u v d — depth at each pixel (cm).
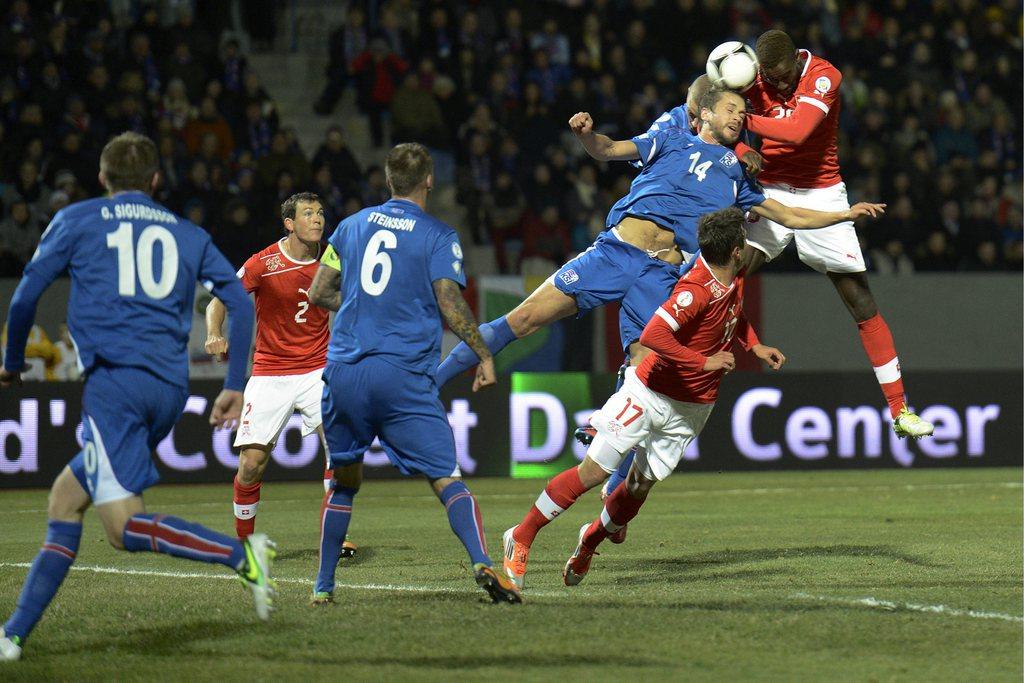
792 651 1404
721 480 4041
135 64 5125
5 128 4812
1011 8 6450
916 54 5975
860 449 4356
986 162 5638
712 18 5881
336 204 4919
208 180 4753
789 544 2447
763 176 2303
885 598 1775
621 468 2242
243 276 2380
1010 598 1773
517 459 4206
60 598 1794
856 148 5684
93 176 4681
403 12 5800
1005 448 4425
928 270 5078
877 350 2381
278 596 1820
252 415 2405
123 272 1434
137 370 1425
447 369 2228
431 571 2111
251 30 5912
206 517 3081
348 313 1692
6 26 4912
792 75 2205
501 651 1398
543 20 5844
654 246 2156
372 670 1320
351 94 5950
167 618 1625
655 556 2294
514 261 5069
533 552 2381
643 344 1781
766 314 4738
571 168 5394
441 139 5422
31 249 4406
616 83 5578
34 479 3897
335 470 1745
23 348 1461
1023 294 4897
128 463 1413
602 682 1263
